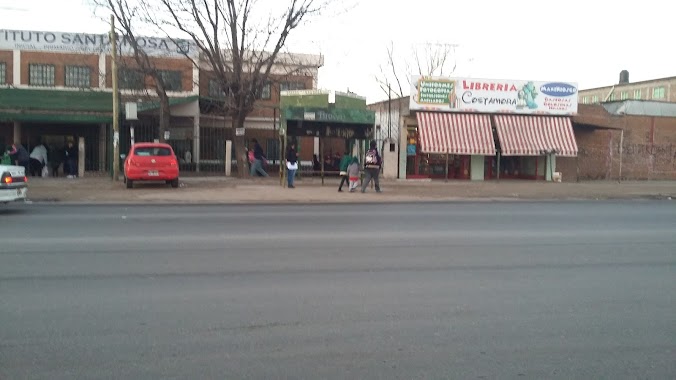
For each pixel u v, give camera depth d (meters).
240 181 24.20
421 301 6.42
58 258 8.45
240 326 5.51
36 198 17.19
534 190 22.53
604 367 4.64
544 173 28.84
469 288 7.00
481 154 27.12
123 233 10.84
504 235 10.98
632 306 6.33
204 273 7.59
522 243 10.12
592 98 54.81
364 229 11.57
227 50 26.97
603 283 7.32
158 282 7.10
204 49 24.70
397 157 27.53
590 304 6.39
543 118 27.52
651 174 31.02
